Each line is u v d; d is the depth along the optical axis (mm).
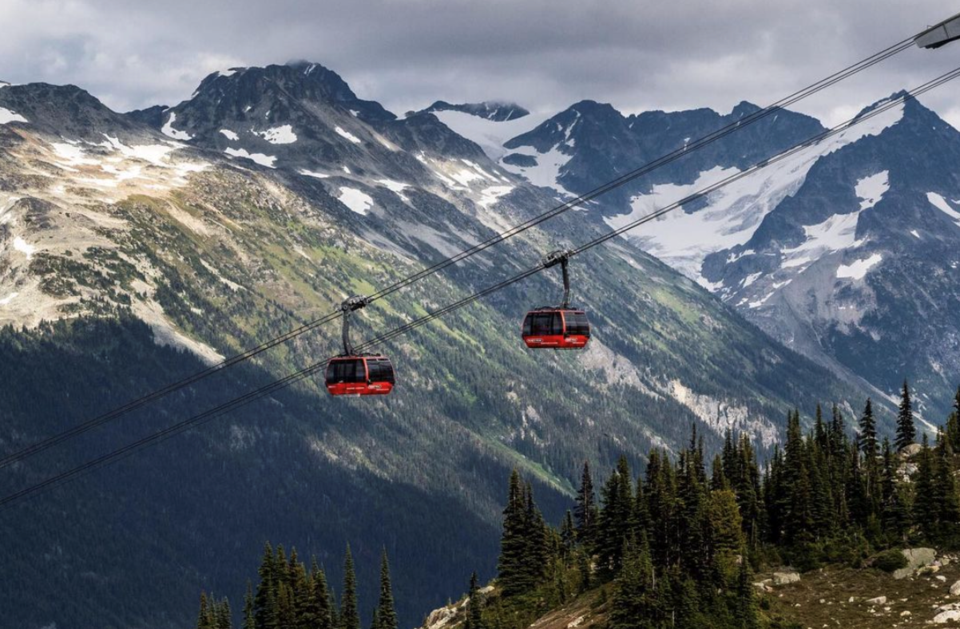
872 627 171500
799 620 178500
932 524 193000
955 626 165375
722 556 192250
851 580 186375
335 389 155500
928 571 184000
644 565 187250
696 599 184375
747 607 181250
